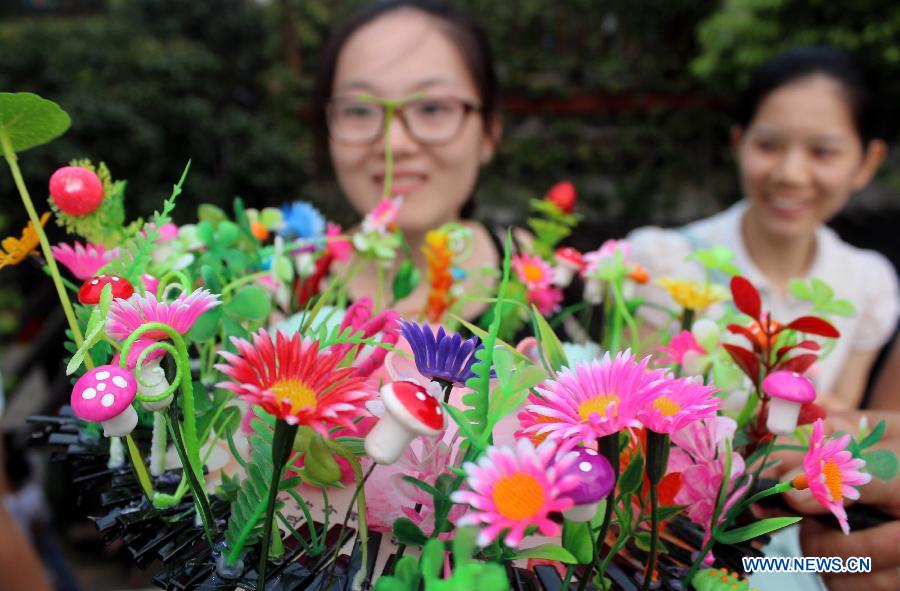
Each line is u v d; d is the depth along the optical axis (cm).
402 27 79
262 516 30
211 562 31
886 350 122
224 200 250
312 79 311
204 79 267
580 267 48
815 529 40
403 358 32
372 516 32
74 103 230
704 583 31
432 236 49
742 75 267
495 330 26
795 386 29
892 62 225
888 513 38
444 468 28
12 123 30
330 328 36
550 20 304
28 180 212
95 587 189
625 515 31
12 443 155
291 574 30
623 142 301
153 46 263
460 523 21
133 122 232
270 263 44
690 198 306
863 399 116
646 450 26
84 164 37
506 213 294
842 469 28
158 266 36
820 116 93
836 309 39
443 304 49
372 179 79
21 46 245
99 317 27
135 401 30
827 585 43
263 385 23
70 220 35
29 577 73
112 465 38
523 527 20
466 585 20
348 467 32
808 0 237
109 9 333
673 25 307
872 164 110
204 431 31
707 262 41
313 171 279
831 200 98
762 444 36
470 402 25
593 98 304
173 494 35
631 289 46
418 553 31
